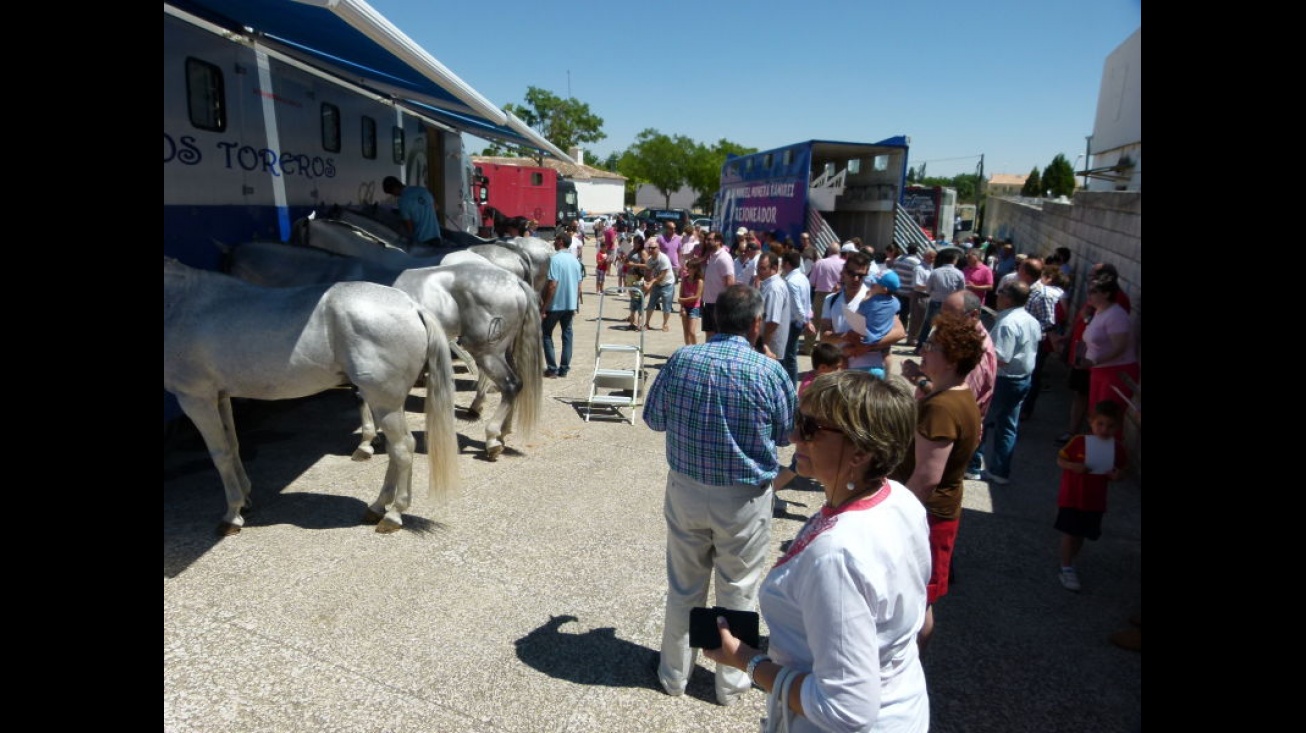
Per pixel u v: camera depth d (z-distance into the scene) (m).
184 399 4.43
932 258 11.76
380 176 10.73
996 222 32.03
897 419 1.59
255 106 7.07
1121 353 5.94
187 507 5.05
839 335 6.23
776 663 1.67
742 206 21.62
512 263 8.62
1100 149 17.64
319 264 6.51
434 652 3.50
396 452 4.64
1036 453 6.95
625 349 8.05
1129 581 4.52
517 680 3.33
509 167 30.36
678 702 3.25
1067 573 4.40
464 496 5.38
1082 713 3.28
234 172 6.73
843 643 1.47
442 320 5.99
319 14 5.30
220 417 4.66
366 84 9.83
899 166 16.39
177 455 6.15
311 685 3.22
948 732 3.13
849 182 19.00
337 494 5.34
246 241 6.92
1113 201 9.02
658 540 4.77
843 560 1.49
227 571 4.15
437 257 8.00
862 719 1.46
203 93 6.23
